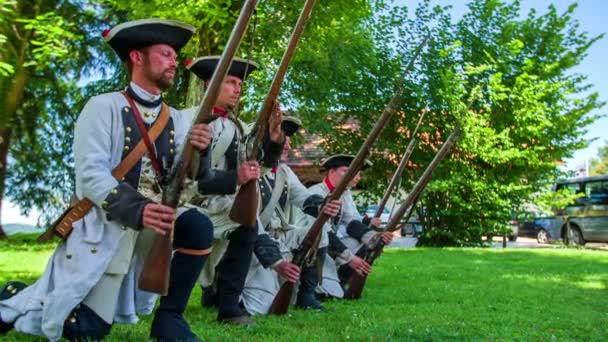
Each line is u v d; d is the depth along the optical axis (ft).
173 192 10.34
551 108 58.08
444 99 56.90
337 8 42.45
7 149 58.23
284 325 14.97
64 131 61.82
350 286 20.89
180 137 11.66
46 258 34.65
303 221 20.06
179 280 11.62
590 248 63.62
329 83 51.42
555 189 73.97
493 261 37.83
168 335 11.53
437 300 20.95
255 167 12.66
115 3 35.32
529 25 60.54
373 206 63.46
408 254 43.34
